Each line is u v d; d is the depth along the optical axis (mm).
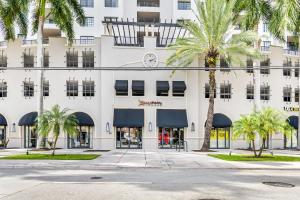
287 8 26219
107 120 44500
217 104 46062
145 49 45250
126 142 44719
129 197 13320
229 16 38625
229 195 13836
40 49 39781
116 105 44750
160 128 44781
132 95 44875
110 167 23391
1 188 15188
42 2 37812
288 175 20109
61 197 13281
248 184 16578
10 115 46219
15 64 47031
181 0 60938
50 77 45688
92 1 58938
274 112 30203
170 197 13352
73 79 45625
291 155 34469
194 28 39750
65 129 31453
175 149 43938
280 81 47969
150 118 44719
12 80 46531
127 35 58844
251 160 28000
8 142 45781
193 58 41719
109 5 59406
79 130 45156
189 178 18469
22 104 46125
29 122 43812
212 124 44500
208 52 39812
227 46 40250
